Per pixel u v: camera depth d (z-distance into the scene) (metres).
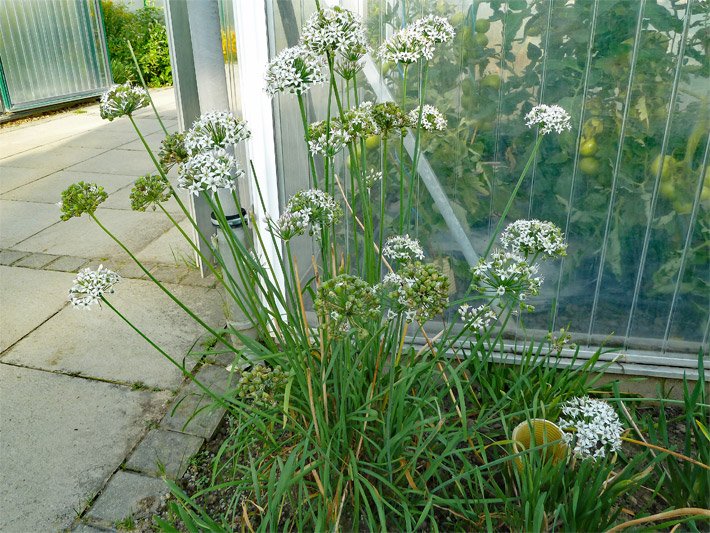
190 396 2.31
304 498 1.67
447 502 1.62
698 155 2.07
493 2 2.08
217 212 1.68
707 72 1.98
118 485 1.90
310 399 1.60
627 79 2.05
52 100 8.01
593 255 2.26
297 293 1.72
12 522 1.77
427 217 2.39
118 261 3.55
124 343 2.69
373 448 1.86
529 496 1.61
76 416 2.22
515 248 1.72
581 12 2.01
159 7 10.92
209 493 1.87
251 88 2.24
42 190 4.81
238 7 2.15
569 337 2.07
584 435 1.57
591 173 2.18
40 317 2.93
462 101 2.22
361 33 1.59
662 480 1.70
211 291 3.17
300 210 1.60
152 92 9.60
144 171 5.26
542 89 2.13
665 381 2.27
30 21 7.58
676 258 2.20
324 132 1.72
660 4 1.94
